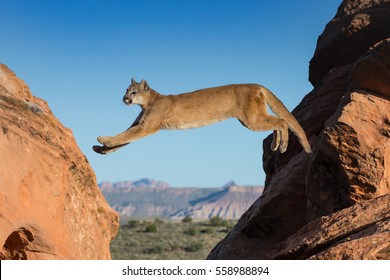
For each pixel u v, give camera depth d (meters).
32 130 11.54
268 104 14.67
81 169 13.35
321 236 12.70
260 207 20.34
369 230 11.62
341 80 21.61
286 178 20.23
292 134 22.06
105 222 14.60
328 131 17.34
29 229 10.77
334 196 17.67
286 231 20.09
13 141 10.77
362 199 16.86
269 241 20.33
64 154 12.40
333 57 23.95
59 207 12.10
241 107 14.15
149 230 69.88
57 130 12.52
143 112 13.88
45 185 11.52
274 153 23.56
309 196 18.55
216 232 70.56
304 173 19.98
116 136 13.02
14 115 11.31
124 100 13.69
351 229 12.34
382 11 22.77
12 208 10.08
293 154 22.12
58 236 11.84
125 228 75.00
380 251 10.59
